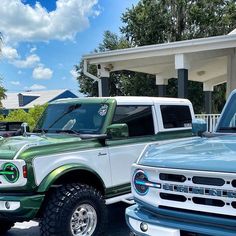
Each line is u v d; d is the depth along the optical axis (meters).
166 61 14.16
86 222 5.22
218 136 4.50
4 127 11.52
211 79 20.38
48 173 5.05
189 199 3.22
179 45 12.20
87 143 5.57
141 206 3.68
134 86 31.23
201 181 3.15
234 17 31.03
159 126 6.70
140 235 3.54
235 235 2.96
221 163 3.14
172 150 3.83
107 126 5.90
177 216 3.29
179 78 12.42
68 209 4.96
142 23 31.28
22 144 5.30
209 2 31.41
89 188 5.29
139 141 6.27
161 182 3.39
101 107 6.14
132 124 6.30
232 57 13.31
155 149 4.01
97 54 14.23
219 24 31.34
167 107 6.98
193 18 31.33
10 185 4.95
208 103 20.77
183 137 7.04
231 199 2.99
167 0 31.39
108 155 5.77
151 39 31.70
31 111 18.36
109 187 5.75
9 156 4.99
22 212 4.84
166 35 31.95
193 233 3.19
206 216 3.12
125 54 13.66
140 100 6.55
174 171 3.29
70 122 6.30
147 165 3.56
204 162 3.23
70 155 5.31
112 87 33.72
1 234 6.13
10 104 49.06
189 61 12.62
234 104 4.98
